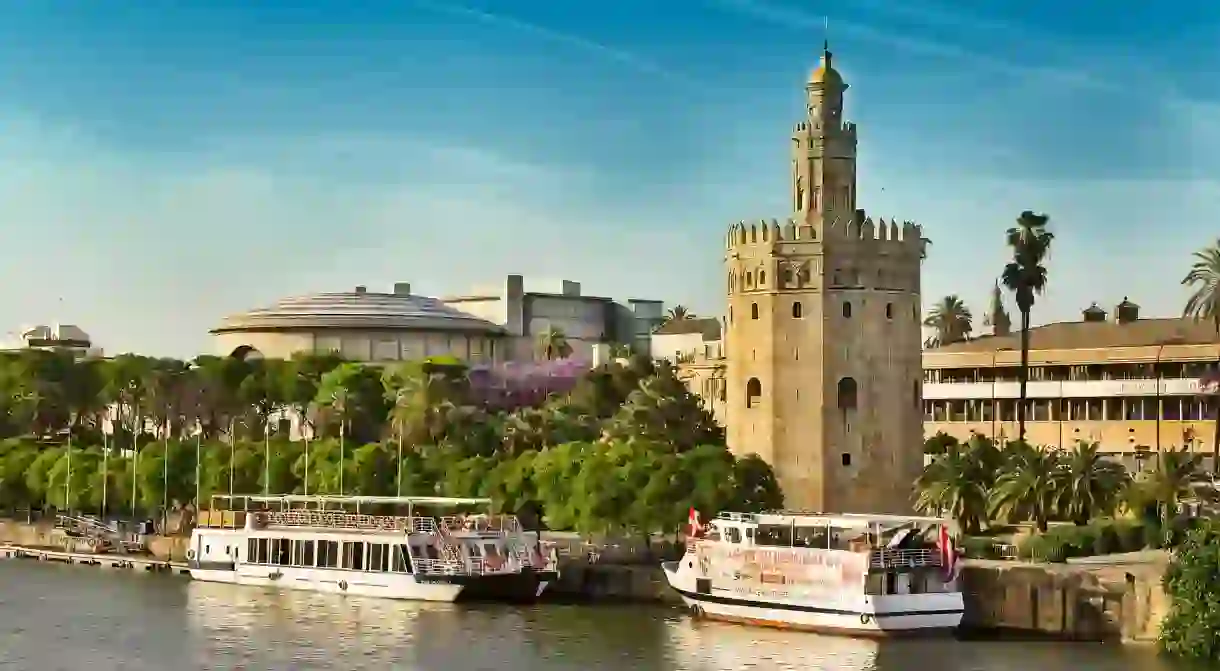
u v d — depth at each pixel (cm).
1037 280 16325
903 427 15575
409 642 10944
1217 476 15512
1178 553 10419
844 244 15450
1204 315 15475
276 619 12012
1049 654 10275
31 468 18500
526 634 11219
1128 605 10788
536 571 12788
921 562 11056
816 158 15675
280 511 15100
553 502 13712
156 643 11025
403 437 18612
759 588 11494
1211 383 16300
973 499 13200
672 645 10744
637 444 13888
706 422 16675
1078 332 19562
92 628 11681
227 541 14425
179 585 14212
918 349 15775
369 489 15962
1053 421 18700
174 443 18088
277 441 18212
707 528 12494
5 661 10425
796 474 15362
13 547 17138
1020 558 12144
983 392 19338
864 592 10856
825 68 15825
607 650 10569
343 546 13450
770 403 15475
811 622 11162
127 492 17738
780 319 15488
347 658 10400
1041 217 16425
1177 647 10106
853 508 15350
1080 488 12244
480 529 13375
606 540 14462
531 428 17875
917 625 10906
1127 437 18038
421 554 12950
